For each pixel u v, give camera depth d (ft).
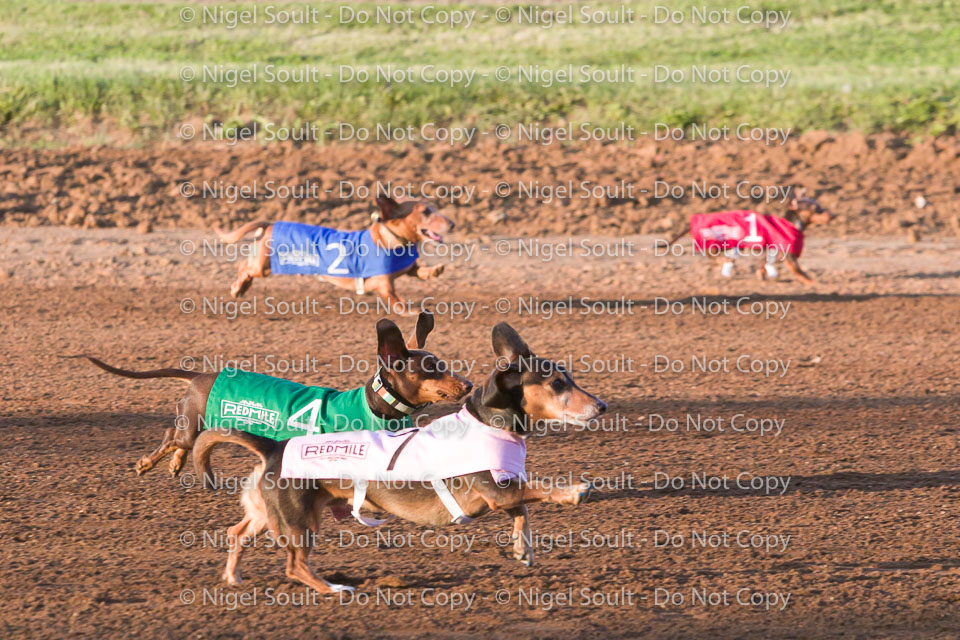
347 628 21.65
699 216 58.95
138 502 29.63
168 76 92.73
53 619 21.98
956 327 51.08
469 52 103.35
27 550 25.99
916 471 32.40
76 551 26.00
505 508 22.74
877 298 56.75
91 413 38.32
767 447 34.81
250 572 24.76
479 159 81.66
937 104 87.97
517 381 22.21
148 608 22.61
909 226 70.90
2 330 50.19
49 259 63.87
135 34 108.78
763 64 99.71
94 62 99.09
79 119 88.22
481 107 89.45
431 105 89.30
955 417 37.99
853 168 79.87
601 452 34.32
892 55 103.50
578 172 78.69
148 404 39.50
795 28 112.16
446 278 61.05
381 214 48.70
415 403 25.88
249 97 89.66
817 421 37.60
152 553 25.96
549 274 61.87
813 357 46.21
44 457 33.37
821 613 22.20
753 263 64.23
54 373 43.42
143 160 80.89
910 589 23.44
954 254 65.67
